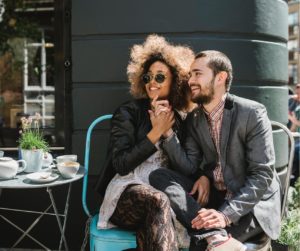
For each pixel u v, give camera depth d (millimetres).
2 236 3283
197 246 2059
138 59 2643
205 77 2252
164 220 2061
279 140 3322
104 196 2506
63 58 3137
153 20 3018
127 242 2246
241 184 2332
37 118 2852
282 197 3010
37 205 3215
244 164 2334
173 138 2430
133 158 2324
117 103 3072
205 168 2457
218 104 2309
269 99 3236
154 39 2674
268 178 2215
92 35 3053
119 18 3021
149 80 2559
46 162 2695
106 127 3092
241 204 2135
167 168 2502
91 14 3027
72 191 3176
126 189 2281
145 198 2137
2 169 2342
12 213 3246
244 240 2164
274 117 3291
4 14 4297
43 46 4289
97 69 3055
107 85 3084
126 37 3047
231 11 3053
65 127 3156
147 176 2426
